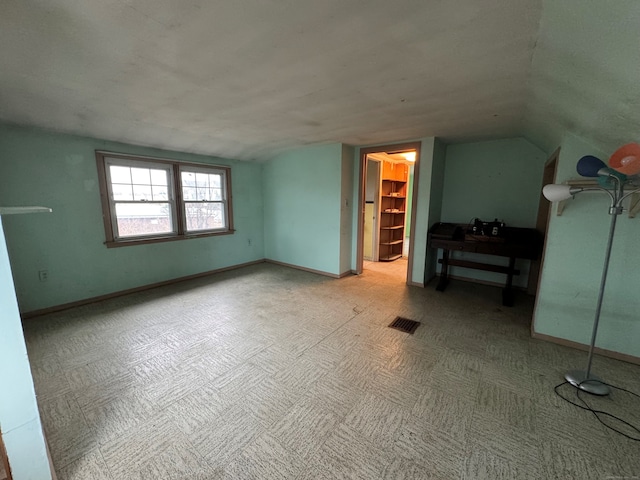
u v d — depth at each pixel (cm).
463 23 128
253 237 517
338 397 173
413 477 124
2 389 103
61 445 139
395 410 162
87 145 306
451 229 372
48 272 290
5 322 102
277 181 495
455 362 210
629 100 137
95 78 191
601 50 119
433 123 291
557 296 234
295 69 177
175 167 389
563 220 226
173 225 398
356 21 129
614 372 198
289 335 250
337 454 135
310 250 464
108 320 278
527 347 231
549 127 247
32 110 236
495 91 203
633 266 205
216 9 122
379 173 523
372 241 544
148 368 201
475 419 156
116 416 157
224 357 215
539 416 158
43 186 281
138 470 127
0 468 111
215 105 243
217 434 146
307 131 331
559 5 108
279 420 155
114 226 337
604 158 207
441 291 370
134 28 136
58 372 196
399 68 174
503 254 319
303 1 117
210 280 419
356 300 337
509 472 126
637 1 88
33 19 129
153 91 213
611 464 130
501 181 372
